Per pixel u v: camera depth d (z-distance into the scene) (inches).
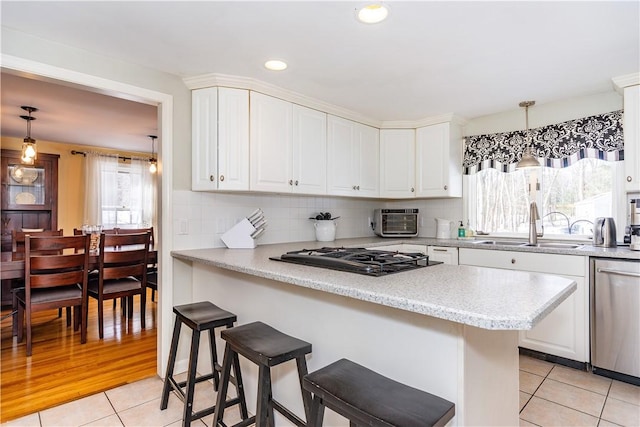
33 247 110.7
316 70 93.4
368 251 87.5
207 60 87.8
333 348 62.6
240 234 105.9
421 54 83.7
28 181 192.5
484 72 94.7
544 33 74.0
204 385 93.9
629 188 97.8
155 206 238.7
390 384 46.1
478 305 42.1
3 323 143.9
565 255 101.5
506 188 136.3
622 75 96.4
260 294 78.7
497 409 54.6
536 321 38.8
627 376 92.7
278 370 73.7
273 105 107.4
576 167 120.7
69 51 80.1
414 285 53.2
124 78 88.4
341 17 68.1
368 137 140.9
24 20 69.1
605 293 94.7
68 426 74.1
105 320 147.2
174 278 98.6
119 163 224.5
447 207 150.7
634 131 96.6
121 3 63.3
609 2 62.8
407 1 62.6
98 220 212.1
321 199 142.8
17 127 166.2
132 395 87.1
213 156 98.2
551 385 91.9
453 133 138.6
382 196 146.3
